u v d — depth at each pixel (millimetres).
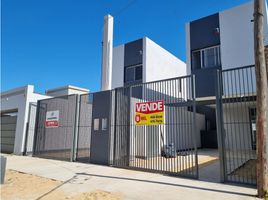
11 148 15398
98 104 11070
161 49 18609
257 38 5598
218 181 6828
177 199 5105
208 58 13961
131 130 9859
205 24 14188
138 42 17344
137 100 10469
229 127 10891
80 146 11797
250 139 10773
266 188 5137
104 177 7523
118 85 17891
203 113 22031
